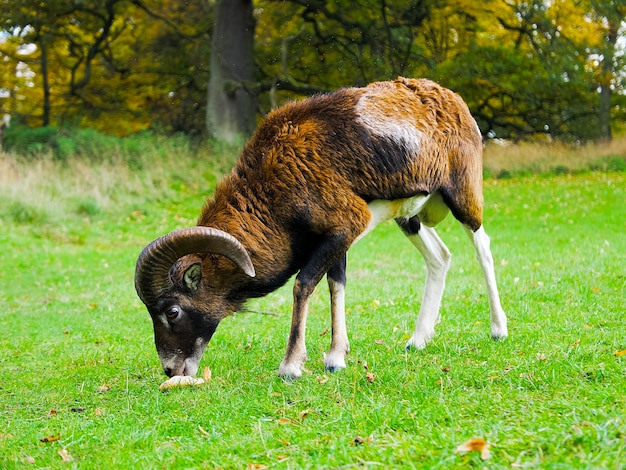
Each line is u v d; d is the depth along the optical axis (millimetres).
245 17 26578
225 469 4199
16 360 8031
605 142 28938
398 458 3926
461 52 28250
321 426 4766
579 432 3895
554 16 28875
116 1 27266
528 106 29531
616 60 28969
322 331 8359
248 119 27078
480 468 3656
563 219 18719
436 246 7098
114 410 5840
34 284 13789
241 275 6191
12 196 19625
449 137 6637
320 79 29234
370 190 6211
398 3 26266
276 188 6113
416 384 5508
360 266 13867
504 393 5094
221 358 7301
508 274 11344
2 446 5066
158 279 5930
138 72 30906
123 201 21406
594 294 8891
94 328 9727
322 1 26203
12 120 29672
